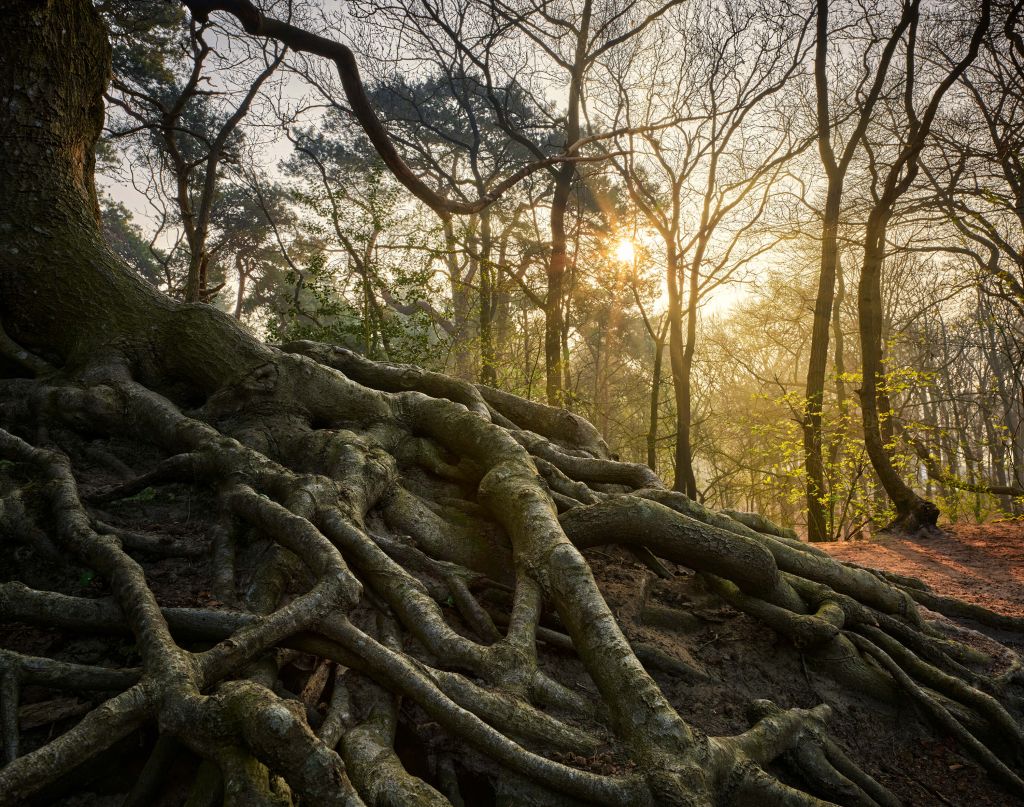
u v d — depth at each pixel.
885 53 15.22
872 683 5.02
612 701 3.49
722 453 27.97
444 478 5.45
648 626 5.09
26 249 5.78
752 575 5.11
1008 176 17.52
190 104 20.97
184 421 4.99
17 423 5.18
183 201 14.63
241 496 4.21
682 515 5.18
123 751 2.91
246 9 6.32
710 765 3.26
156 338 5.70
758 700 4.30
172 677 2.76
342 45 6.48
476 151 25.38
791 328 32.25
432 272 16.52
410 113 27.89
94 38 6.47
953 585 8.30
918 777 4.50
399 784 2.72
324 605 3.35
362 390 5.66
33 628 3.44
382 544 4.50
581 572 4.06
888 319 32.62
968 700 4.94
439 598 4.33
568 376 24.30
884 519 15.11
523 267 22.72
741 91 20.48
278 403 5.42
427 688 3.19
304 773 2.49
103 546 3.63
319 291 16.61
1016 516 13.21
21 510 4.01
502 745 3.07
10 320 5.74
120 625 3.30
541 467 5.63
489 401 7.39
